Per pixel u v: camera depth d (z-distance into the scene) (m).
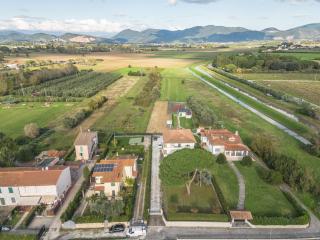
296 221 58.38
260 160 88.38
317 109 142.62
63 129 118.88
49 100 168.25
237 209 64.06
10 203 67.38
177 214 60.34
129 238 56.72
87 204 67.56
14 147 94.50
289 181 73.00
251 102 160.62
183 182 67.06
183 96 176.75
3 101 168.00
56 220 62.47
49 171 69.94
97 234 58.12
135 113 140.50
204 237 56.50
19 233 58.34
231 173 80.31
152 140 104.56
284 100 163.88
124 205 64.75
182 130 97.06
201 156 68.31
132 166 77.19
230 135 95.19
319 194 69.06
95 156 93.00
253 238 55.97
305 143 100.94
